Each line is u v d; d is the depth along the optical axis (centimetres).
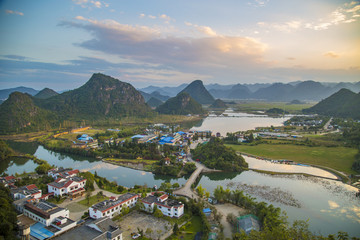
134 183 18050
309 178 18900
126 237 10244
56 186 14675
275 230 8481
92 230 10200
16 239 9431
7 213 10400
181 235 10475
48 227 10519
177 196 14950
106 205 12162
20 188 14550
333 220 12606
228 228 11094
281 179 18750
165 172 19988
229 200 14200
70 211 12706
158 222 11681
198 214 12456
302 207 14000
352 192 16162
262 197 15325
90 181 15912
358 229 11788
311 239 9112
